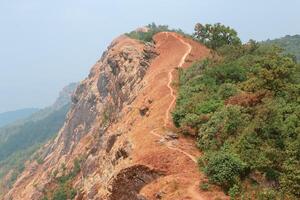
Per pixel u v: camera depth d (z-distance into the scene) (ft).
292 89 142.10
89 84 508.12
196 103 157.28
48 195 397.19
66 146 501.97
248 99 140.97
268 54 190.08
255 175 111.55
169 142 140.15
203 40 301.02
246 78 169.48
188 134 145.07
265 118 124.88
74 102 536.83
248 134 120.98
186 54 266.16
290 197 101.71
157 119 167.22
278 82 144.87
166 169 124.06
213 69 181.78
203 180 114.11
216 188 111.34
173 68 241.14
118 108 310.24
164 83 214.90
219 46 288.51
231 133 129.08
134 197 120.26
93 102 460.96
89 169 302.66
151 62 292.61
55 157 510.58
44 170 508.12
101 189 167.02
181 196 108.99
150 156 130.93
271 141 118.52
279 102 135.13
